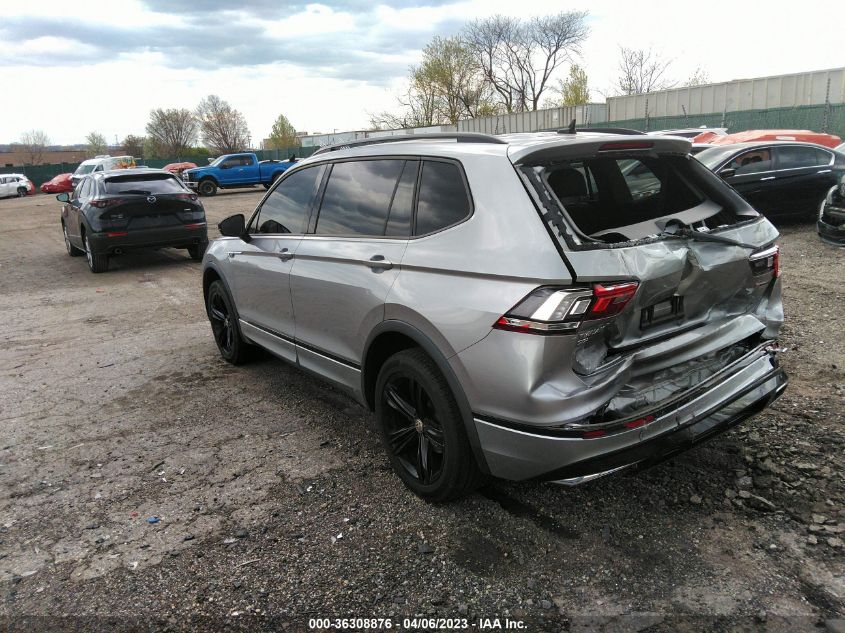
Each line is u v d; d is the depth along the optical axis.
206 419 4.39
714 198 3.29
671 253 2.62
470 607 2.45
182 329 6.90
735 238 2.97
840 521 2.81
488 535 2.89
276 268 4.17
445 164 3.04
